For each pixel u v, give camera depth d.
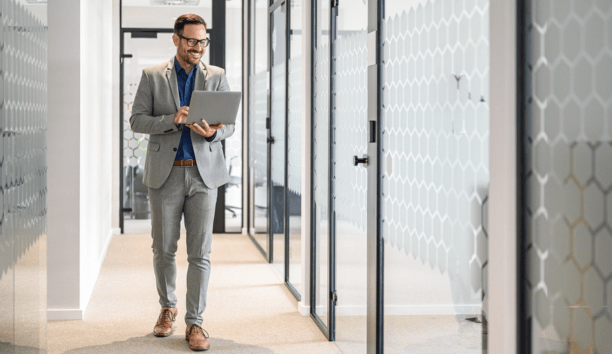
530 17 1.40
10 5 1.93
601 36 1.17
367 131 2.71
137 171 7.34
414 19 2.16
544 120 1.36
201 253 3.19
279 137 5.19
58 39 3.63
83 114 3.82
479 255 1.71
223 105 3.01
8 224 1.94
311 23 3.79
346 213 3.07
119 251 6.18
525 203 1.44
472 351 1.76
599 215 1.19
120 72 7.18
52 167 3.65
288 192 4.73
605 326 1.18
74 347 3.15
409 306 2.26
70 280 3.71
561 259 1.31
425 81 2.06
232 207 7.45
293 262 4.53
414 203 2.18
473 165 1.72
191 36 3.16
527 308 1.44
